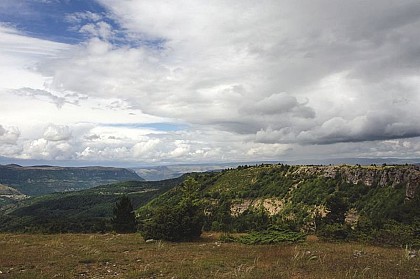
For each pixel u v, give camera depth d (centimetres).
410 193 6738
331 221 4872
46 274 1686
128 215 4956
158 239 3309
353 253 2362
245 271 1700
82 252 2380
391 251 2505
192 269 1789
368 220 3706
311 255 2227
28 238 3372
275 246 2847
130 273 1717
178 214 3388
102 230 5147
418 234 2978
